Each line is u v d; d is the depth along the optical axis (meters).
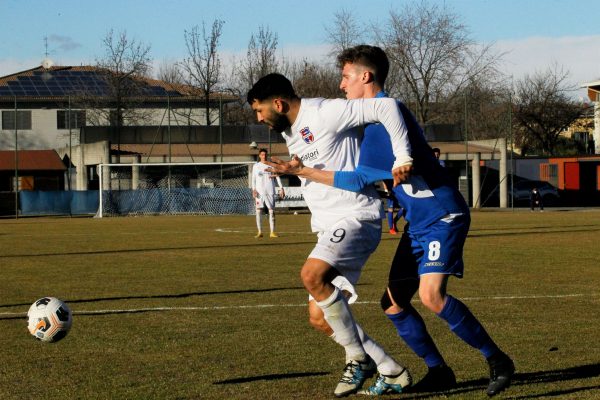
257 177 49.59
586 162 123.25
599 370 13.23
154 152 100.12
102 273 29.44
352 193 11.89
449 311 11.50
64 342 16.16
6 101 129.75
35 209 95.75
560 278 26.84
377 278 27.08
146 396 11.82
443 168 11.96
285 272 29.23
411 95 130.75
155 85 144.38
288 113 11.73
